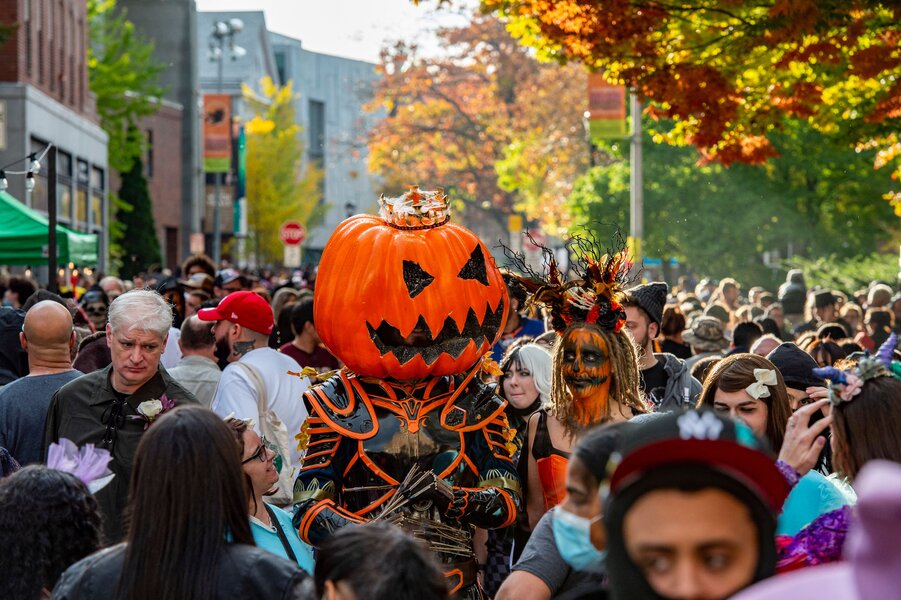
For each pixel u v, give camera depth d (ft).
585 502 10.03
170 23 232.73
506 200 226.79
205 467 12.03
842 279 96.27
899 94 44.88
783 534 12.89
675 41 44.86
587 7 42.52
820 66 46.42
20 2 120.57
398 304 18.30
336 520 17.79
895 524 5.49
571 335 18.98
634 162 99.96
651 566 7.38
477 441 18.62
